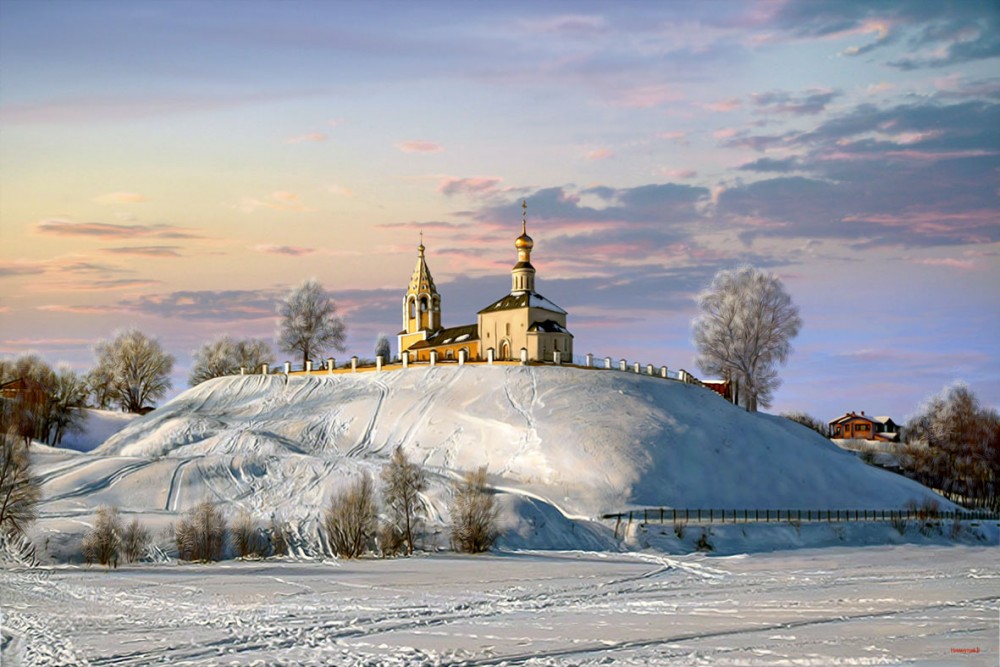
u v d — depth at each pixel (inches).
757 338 5984.3
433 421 5187.0
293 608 2471.7
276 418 5570.9
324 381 6072.8
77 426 6501.0
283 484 4303.6
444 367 5807.1
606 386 5403.5
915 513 4515.3
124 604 2536.9
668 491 4402.1
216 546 3459.6
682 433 4877.0
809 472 4899.1
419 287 7204.7
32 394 5738.2
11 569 3164.4
